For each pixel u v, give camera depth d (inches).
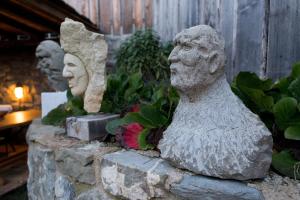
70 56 52.2
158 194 33.3
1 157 113.5
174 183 31.6
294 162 32.6
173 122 36.8
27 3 83.3
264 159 30.0
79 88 52.5
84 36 51.1
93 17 131.3
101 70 51.4
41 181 52.4
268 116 41.4
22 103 152.4
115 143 47.1
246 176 29.3
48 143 49.5
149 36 102.0
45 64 77.9
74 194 44.9
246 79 42.2
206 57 31.9
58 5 97.8
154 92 59.2
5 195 87.6
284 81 43.3
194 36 32.3
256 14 71.4
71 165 44.4
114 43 127.1
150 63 99.4
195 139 31.9
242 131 30.2
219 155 29.9
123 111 54.5
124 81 65.2
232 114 31.5
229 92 33.3
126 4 121.9
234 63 77.7
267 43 69.6
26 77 151.0
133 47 101.3
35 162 54.4
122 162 37.2
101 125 50.4
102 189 40.7
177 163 33.4
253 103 41.8
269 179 31.3
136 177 35.3
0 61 152.9
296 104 34.9
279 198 27.4
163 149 35.4
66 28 50.6
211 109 32.5
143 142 42.2
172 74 34.9
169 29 106.4
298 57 64.2
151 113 43.6
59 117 63.8
